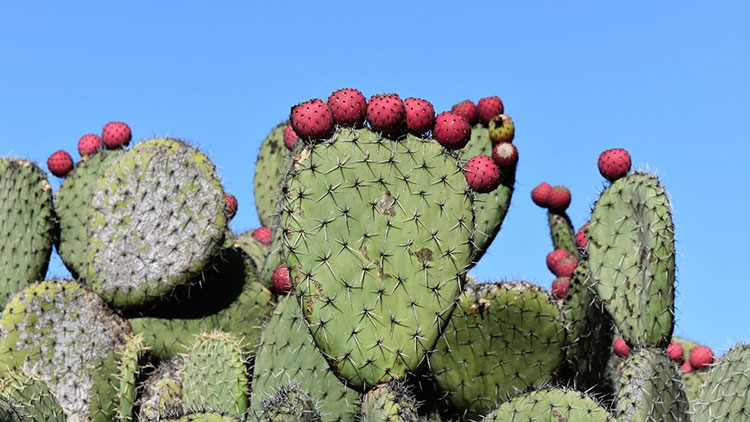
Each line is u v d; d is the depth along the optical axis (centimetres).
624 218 900
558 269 1120
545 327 930
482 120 1097
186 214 1097
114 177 1123
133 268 1091
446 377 929
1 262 1199
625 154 913
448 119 786
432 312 760
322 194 759
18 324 1056
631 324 887
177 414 804
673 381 866
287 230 757
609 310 896
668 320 878
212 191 1104
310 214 756
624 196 900
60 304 1072
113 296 1091
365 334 746
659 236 874
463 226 777
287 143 1073
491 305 919
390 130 776
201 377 967
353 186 761
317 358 921
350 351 744
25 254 1197
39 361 1054
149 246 1095
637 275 888
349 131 771
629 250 895
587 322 977
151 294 1083
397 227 764
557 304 946
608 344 1023
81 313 1074
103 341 1072
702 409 929
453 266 771
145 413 988
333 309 748
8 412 850
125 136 1284
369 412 731
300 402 747
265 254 1248
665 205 877
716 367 942
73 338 1064
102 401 1059
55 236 1234
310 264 752
